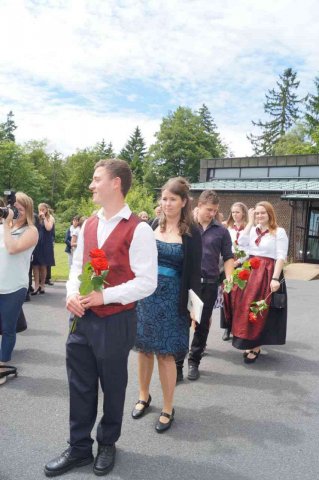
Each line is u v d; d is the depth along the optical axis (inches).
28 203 165.3
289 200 702.5
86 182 2365.9
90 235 106.2
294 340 237.5
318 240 692.1
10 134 3048.7
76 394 106.8
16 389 156.9
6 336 166.6
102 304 100.2
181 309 129.1
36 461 111.7
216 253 174.2
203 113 2472.9
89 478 105.5
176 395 157.6
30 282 333.4
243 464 114.5
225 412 145.2
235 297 192.7
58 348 205.9
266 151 2426.2
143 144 3034.0
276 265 188.5
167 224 134.4
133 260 102.7
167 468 111.3
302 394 162.7
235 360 199.9
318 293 406.9
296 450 122.5
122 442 123.4
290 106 2421.3
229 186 823.7
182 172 2039.9
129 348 106.4
